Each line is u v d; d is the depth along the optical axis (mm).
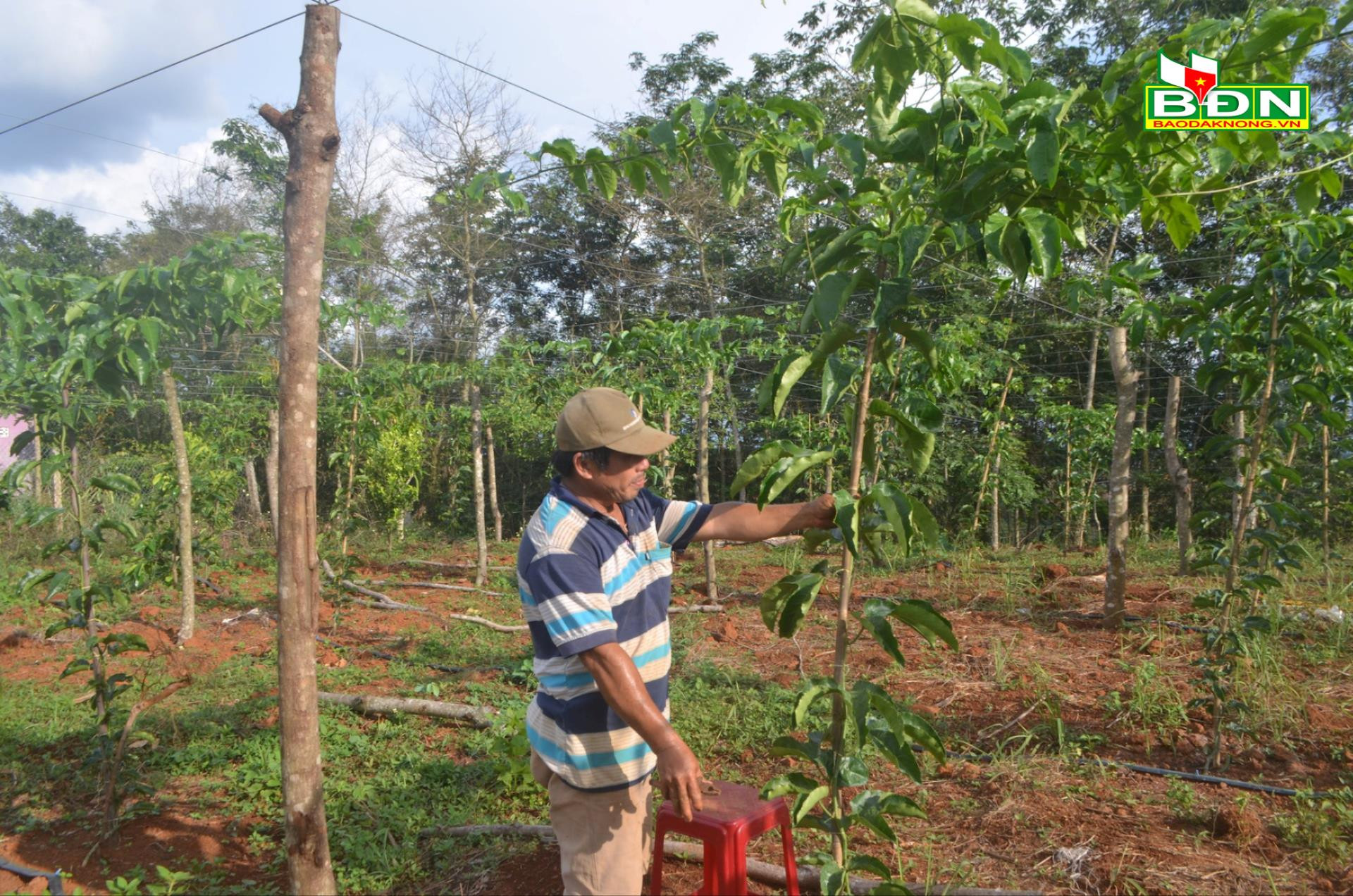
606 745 2387
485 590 10562
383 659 7297
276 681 6355
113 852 3900
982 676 6191
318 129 2877
